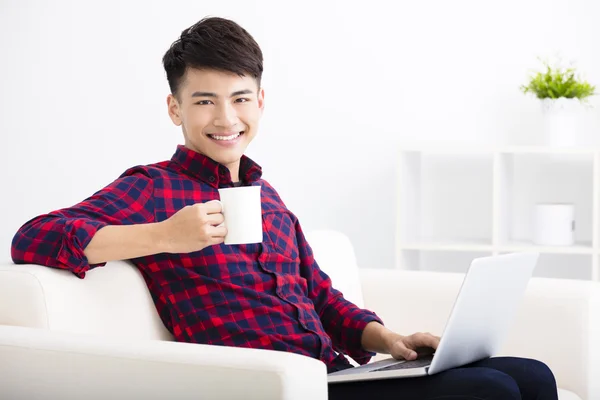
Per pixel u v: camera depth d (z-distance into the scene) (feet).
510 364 5.76
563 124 11.53
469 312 5.47
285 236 6.53
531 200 12.57
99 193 5.77
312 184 13.33
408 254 12.19
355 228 13.20
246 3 13.44
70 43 14.10
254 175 6.44
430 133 12.85
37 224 5.46
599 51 12.23
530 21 12.44
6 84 14.40
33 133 14.33
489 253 12.71
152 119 13.79
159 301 5.92
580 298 7.32
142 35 13.79
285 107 13.37
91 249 5.33
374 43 13.00
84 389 4.84
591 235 12.39
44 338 4.98
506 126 12.58
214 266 5.93
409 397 5.37
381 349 6.49
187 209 5.13
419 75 12.86
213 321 5.83
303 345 6.07
